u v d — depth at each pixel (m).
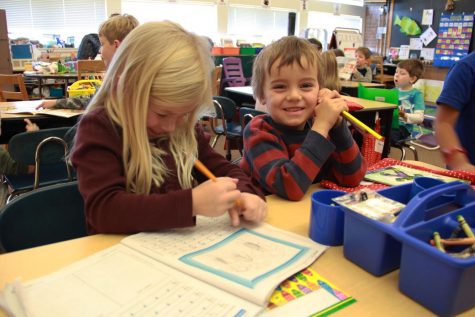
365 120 3.01
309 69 1.11
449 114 1.47
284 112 1.14
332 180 1.16
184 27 0.88
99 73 4.25
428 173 1.18
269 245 0.72
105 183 0.80
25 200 0.95
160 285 0.59
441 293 0.54
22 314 0.52
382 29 7.70
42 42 6.35
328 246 0.74
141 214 0.76
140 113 0.82
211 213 0.76
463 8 6.02
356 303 0.57
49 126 2.83
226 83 6.11
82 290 0.58
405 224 0.60
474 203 0.68
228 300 0.55
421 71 3.91
